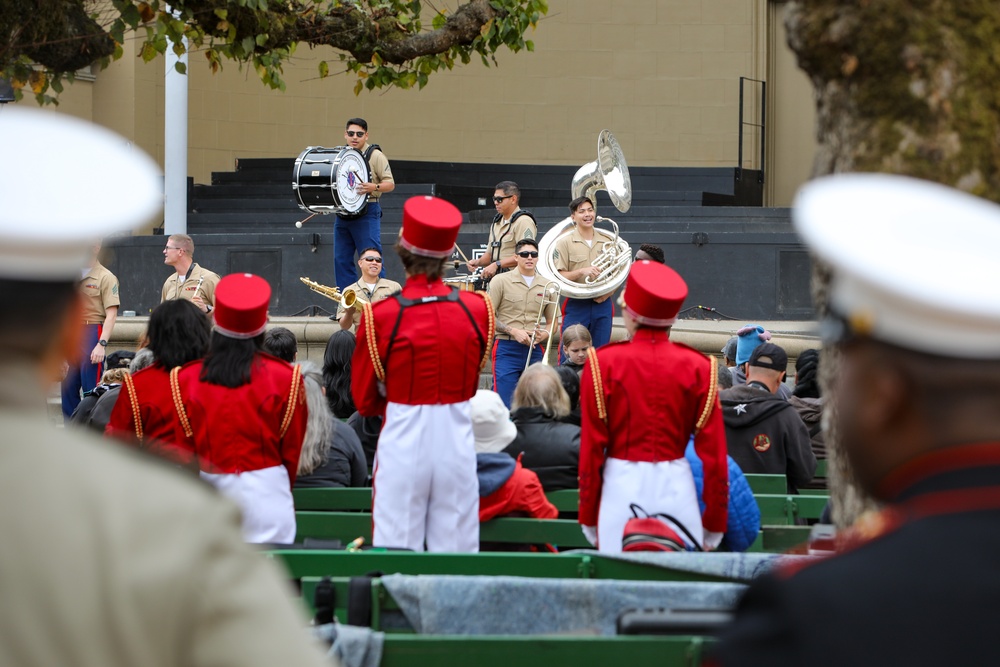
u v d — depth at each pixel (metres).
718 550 11.95
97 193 3.36
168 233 36.59
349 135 27.81
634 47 47.28
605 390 11.56
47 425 3.36
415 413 11.79
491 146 46.91
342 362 15.57
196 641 3.15
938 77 6.81
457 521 11.94
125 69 42.44
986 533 3.12
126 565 3.12
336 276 28.64
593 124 47.16
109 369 18.55
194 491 3.34
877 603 3.08
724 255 31.69
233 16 15.73
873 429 3.37
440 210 12.03
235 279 11.30
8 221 3.24
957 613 3.02
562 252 24.62
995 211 3.39
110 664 3.08
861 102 6.96
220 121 44.66
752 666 3.15
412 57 17.56
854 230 3.26
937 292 3.10
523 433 13.10
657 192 40.19
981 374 3.17
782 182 47.59
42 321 3.36
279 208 40.03
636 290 11.59
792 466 14.34
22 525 3.14
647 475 11.54
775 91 47.50
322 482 12.98
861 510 6.86
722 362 29.34
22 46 14.23
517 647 6.82
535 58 47.06
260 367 11.34
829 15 6.99
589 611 7.73
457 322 11.86
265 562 3.42
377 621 7.77
